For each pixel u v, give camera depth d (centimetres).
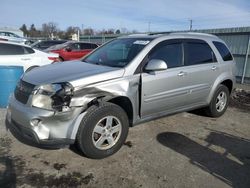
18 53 808
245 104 770
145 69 417
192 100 510
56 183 320
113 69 397
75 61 482
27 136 358
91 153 369
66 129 344
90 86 361
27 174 335
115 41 512
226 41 1238
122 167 362
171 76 452
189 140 462
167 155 402
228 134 503
